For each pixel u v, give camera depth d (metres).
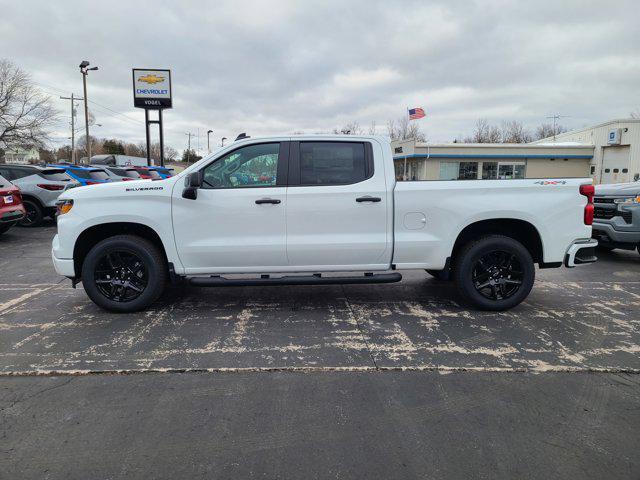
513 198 4.68
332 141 4.69
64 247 4.62
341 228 4.65
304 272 4.76
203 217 4.58
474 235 4.98
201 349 3.87
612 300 5.37
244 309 5.00
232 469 2.34
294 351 3.83
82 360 3.64
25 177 11.95
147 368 3.50
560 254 4.79
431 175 31.75
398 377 3.36
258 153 4.65
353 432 2.67
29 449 2.51
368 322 4.57
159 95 23.25
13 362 3.61
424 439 2.60
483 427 2.71
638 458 2.42
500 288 4.91
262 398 3.05
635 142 29.77
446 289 5.84
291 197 4.58
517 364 3.57
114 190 4.62
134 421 2.78
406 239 4.68
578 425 2.73
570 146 32.09
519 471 2.32
